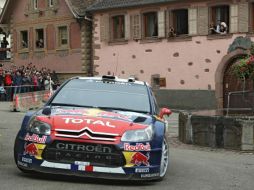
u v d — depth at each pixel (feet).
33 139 25.75
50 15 128.36
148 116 28.25
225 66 99.30
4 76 109.50
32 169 25.71
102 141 25.14
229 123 47.24
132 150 25.38
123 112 28.30
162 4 106.83
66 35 126.11
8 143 45.11
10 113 82.07
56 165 25.25
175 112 98.78
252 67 54.80
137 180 26.32
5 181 26.32
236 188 28.35
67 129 25.39
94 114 26.94
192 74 103.55
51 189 24.71
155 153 26.21
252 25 96.37
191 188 27.48
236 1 97.35
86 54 121.39
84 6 123.24
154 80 108.88
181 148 48.11
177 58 105.50
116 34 115.34
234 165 37.65
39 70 129.80
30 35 133.49
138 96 30.40
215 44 100.32
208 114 53.21
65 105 29.22
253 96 58.44
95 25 117.50
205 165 36.86
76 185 25.80
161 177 27.76
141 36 110.32
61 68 126.72
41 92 92.32
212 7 100.94
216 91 100.17
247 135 46.29
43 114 27.09
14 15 136.98
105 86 30.96
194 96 103.19
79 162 25.13
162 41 107.45
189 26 103.50
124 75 113.09
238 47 97.04
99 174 25.18
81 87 30.76
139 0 110.22
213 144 48.26
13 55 137.59
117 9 113.60
